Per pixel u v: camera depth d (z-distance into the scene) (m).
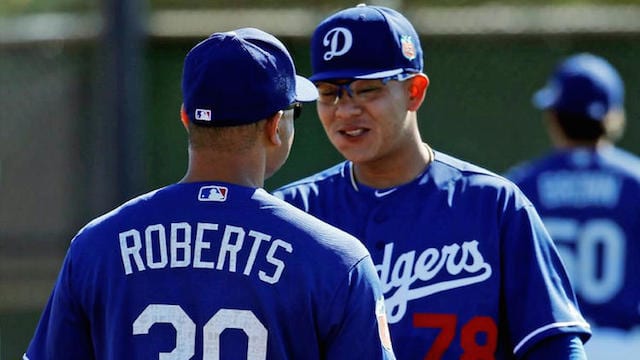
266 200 10.36
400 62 12.95
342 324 10.06
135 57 26.31
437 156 13.31
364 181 13.35
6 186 27.66
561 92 21.62
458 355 12.52
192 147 10.50
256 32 10.62
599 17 28.28
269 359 9.96
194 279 10.11
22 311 27.28
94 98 27.16
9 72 27.70
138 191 26.33
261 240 10.16
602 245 21.45
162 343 10.08
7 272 27.42
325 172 13.80
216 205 10.30
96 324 10.42
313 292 10.02
